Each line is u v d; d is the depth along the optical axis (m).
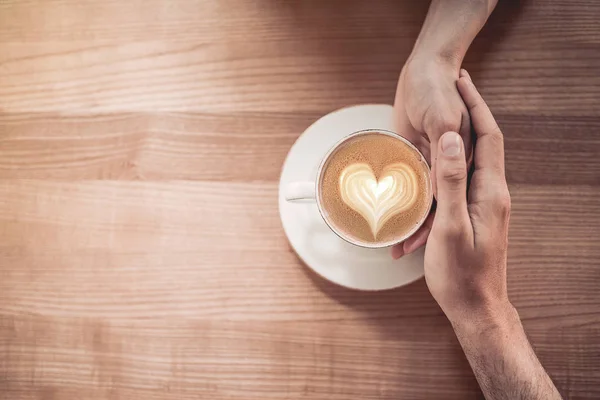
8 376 0.83
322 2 0.85
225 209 0.83
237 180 0.84
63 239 0.84
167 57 0.85
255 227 0.83
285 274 0.83
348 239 0.77
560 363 0.82
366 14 0.85
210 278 0.83
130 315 0.83
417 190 0.78
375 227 0.77
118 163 0.84
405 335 0.82
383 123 0.80
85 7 0.85
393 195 0.78
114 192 0.84
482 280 0.77
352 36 0.85
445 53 0.80
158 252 0.83
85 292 0.83
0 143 0.85
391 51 0.84
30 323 0.83
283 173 0.80
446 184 0.73
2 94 0.85
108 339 0.83
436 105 0.77
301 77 0.84
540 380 0.79
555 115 0.83
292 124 0.84
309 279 0.83
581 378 0.82
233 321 0.83
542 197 0.83
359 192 0.78
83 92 0.85
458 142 0.72
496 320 0.78
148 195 0.84
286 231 0.80
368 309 0.83
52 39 0.85
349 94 0.84
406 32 0.84
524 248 0.83
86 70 0.85
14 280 0.84
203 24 0.85
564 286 0.82
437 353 0.82
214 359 0.83
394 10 0.85
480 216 0.77
